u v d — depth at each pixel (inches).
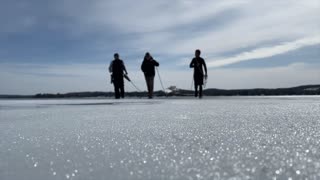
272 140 70.3
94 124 114.0
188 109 203.3
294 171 43.5
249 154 55.3
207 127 97.6
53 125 113.6
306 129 89.3
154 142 70.1
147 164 48.7
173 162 49.8
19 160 53.0
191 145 65.3
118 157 54.3
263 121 113.7
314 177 40.7
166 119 129.1
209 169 45.1
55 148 64.6
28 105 319.9
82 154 57.6
